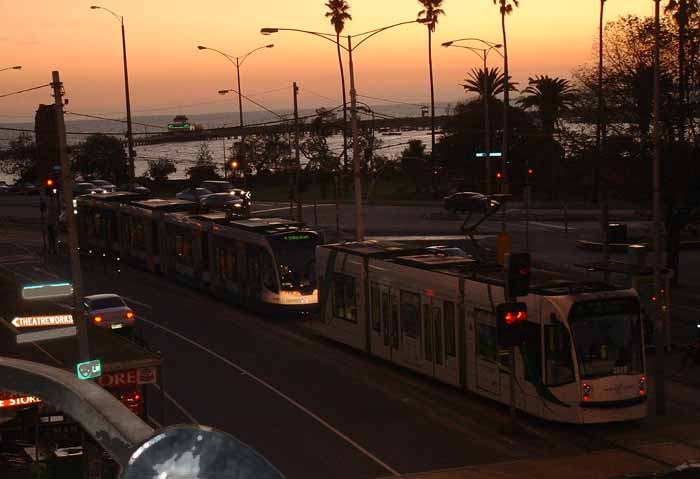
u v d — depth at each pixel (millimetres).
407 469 18797
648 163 39000
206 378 27859
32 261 49031
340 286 31328
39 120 85875
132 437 2553
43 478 14039
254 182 112375
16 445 14633
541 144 85438
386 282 28297
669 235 41125
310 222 69625
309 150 105375
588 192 79938
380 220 70188
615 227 51750
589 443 20297
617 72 40438
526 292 20922
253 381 27375
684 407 23078
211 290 42312
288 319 37375
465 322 24266
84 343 17031
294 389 26297
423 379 27062
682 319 34719
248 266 38031
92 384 3383
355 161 37406
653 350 29531
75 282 17266
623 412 20938
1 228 70875
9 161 123438
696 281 43312
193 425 1992
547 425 22031
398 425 22359
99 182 93625
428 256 28844
